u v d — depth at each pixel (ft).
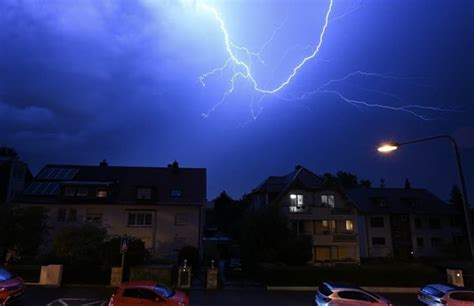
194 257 126.31
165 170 157.07
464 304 60.08
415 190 185.57
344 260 136.87
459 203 212.84
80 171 152.46
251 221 118.42
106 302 73.15
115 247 96.43
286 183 155.84
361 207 169.99
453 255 159.84
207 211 274.77
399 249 165.07
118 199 137.69
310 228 140.05
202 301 77.71
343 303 60.85
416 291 94.53
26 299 74.18
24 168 168.76
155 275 91.91
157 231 135.23
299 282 94.17
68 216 134.31
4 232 102.37
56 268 91.25
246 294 86.58
